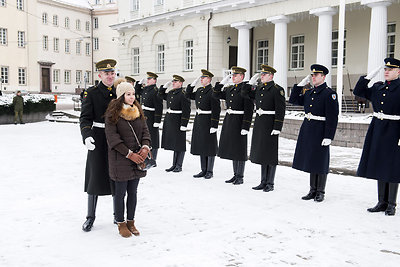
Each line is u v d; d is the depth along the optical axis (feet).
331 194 22.36
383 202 19.12
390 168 18.42
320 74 21.07
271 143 23.20
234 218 17.98
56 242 15.17
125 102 15.66
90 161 16.34
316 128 20.97
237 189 23.62
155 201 20.85
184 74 83.76
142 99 31.50
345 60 67.97
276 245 14.69
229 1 71.26
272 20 65.05
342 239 15.34
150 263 13.12
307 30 73.41
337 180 25.85
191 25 81.20
